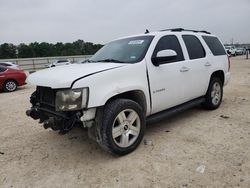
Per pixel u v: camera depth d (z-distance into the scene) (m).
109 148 3.42
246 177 2.89
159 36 4.33
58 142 4.32
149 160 3.43
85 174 3.20
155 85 4.01
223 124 4.70
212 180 2.88
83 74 3.26
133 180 2.98
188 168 3.16
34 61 43.34
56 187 2.97
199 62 4.96
